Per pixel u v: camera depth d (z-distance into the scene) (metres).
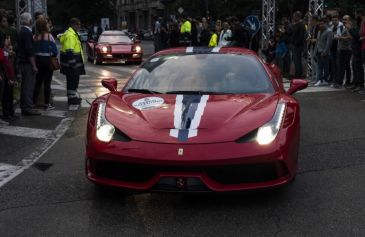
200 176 4.07
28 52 9.14
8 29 11.19
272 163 4.18
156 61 5.88
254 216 4.16
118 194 4.75
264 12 17.84
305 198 4.57
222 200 4.52
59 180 5.28
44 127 8.33
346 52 12.23
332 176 5.27
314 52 14.05
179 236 3.80
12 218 4.21
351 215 4.16
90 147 4.44
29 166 5.92
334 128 7.85
